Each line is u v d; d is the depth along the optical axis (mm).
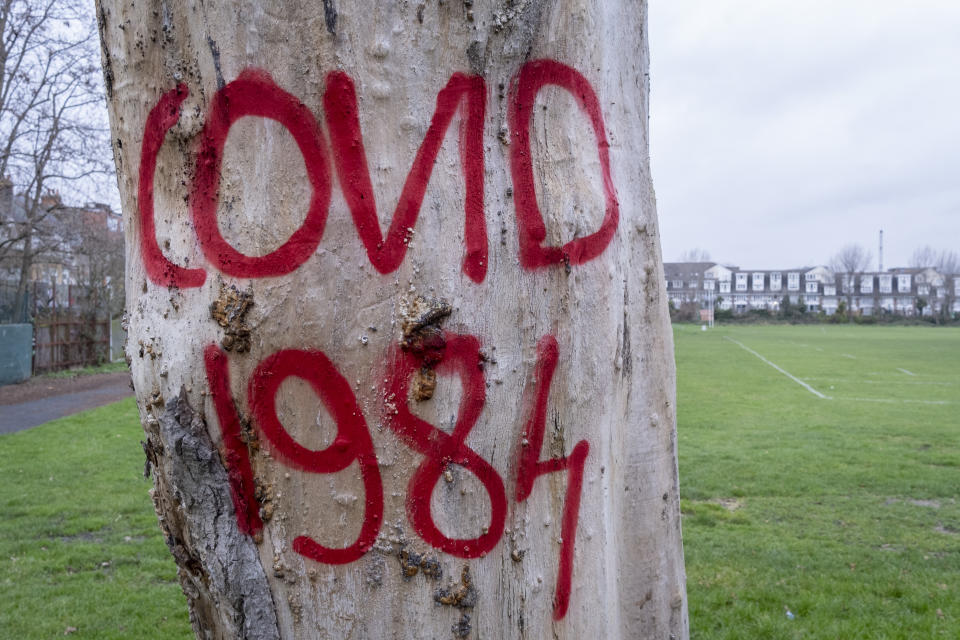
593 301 1526
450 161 1388
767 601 4594
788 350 28156
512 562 1456
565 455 1504
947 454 8711
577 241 1494
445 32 1373
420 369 1371
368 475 1387
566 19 1501
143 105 1464
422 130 1373
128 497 6688
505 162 1438
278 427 1396
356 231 1359
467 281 1390
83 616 4348
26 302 18703
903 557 5355
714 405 12727
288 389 1383
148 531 5824
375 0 1339
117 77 1502
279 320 1366
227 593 1461
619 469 1743
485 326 1403
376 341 1365
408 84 1361
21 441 9328
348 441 1383
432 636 1418
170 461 1480
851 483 7375
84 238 20328
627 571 1857
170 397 1442
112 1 1478
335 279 1358
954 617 4352
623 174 1731
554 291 1463
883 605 4527
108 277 21891
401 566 1400
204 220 1402
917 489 7160
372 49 1344
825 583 4840
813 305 83500
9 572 4953
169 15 1400
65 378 17891
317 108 1354
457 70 1389
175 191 1442
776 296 87188
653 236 1858
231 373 1395
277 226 1366
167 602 4543
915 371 19188
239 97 1366
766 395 14117
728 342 34312
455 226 1386
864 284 84938
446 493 1402
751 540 5703
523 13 1412
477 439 1410
